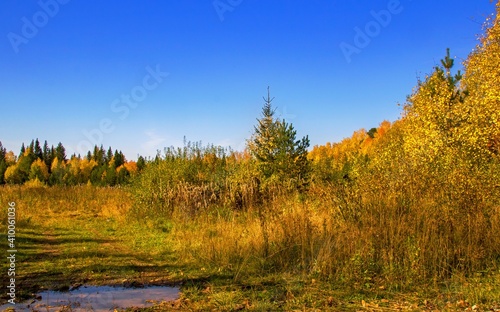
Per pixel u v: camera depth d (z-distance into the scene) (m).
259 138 18.58
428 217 8.02
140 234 12.30
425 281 6.73
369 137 64.38
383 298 6.09
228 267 7.77
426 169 9.48
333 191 9.47
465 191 8.55
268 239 8.49
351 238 7.85
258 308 5.51
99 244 10.54
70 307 5.50
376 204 8.57
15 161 63.50
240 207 14.34
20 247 9.67
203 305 5.65
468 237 7.62
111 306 5.64
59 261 8.28
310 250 7.93
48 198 21.77
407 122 21.31
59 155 67.06
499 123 15.61
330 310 5.54
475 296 5.91
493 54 18.64
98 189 26.77
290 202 10.26
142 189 17.38
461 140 15.03
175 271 7.57
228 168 18.22
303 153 18.36
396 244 7.47
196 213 14.41
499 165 11.82
